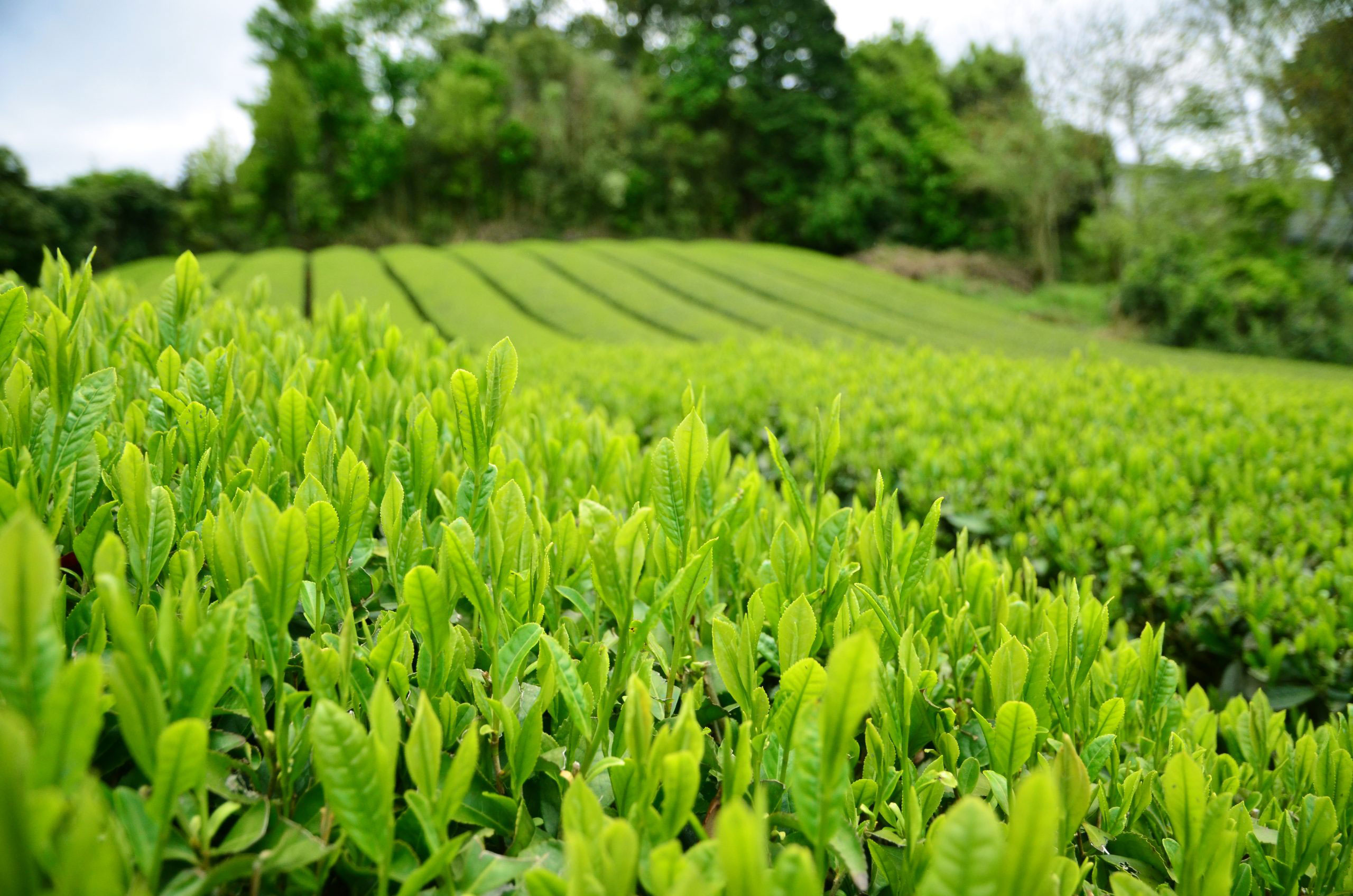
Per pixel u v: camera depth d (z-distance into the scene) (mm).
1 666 385
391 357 1815
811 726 490
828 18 50750
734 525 1144
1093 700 1162
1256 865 885
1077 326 31500
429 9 54406
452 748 758
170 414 1082
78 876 359
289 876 594
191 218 45625
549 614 992
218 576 781
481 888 603
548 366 7941
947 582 1348
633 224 50656
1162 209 30875
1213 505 3447
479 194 51188
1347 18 23328
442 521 1012
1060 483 3621
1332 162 25594
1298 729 1284
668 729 615
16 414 861
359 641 918
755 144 50906
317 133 49906
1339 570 2654
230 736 677
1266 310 25906
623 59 60000
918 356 7168
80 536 773
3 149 33781
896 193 48469
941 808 967
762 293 31797
